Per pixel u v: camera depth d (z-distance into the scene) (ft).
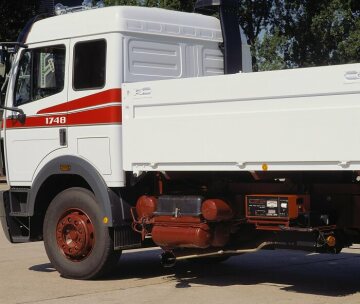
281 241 26.30
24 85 31.68
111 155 28.40
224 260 34.32
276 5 113.91
